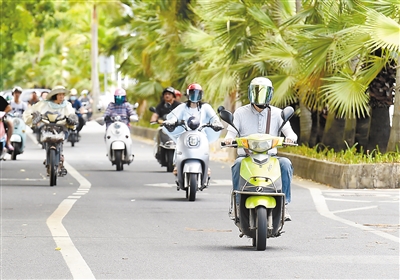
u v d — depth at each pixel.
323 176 37.94
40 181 38.97
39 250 20.31
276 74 42.41
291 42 40.56
